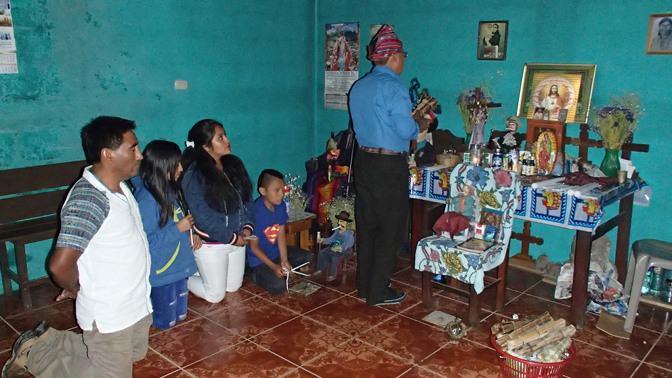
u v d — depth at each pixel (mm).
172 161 2562
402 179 3004
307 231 3957
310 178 4254
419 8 4125
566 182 2953
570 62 3449
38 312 3088
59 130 3326
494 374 2473
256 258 3445
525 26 3598
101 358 1975
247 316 3061
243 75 4324
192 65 3945
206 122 3023
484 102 3609
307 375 2453
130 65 3586
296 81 4809
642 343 2771
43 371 2146
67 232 1732
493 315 3098
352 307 3195
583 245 2807
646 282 3281
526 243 3797
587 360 2607
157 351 2662
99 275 1860
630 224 3316
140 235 2002
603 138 3213
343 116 4824
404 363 2566
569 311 3154
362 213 3121
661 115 3170
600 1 3277
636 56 3201
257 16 4340
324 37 4844
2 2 2975
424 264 3010
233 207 3045
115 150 1832
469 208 3059
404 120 2822
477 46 3846
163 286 2781
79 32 3305
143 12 3590
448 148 3807
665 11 3055
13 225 3178
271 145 4688
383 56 2924
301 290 3436
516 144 3500
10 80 3074
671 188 3207
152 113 3768
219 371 2482
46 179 3271
